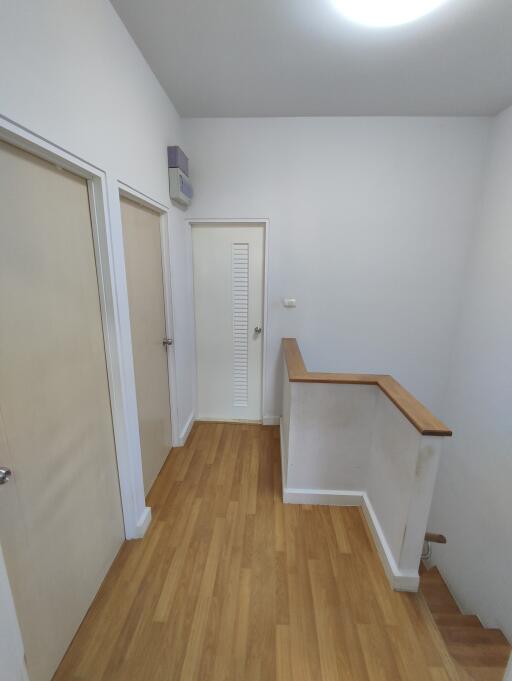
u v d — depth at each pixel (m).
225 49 1.63
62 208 1.13
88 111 1.18
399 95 2.08
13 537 0.92
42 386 1.04
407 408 1.38
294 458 1.88
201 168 2.49
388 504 1.56
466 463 2.54
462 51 1.63
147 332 1.95
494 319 2.31
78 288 1.23
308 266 2.65
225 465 2.35
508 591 1.95
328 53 1.66
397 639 1.24
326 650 1.19
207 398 3.04
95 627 1.26
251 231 2.64
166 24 1.45
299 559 1.57
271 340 2.80
